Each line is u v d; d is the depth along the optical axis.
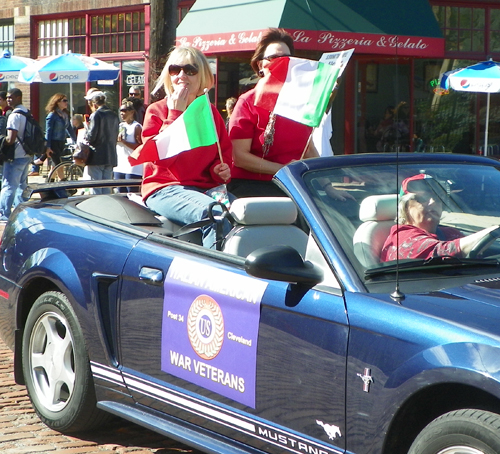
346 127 17.92
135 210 4.75
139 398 4.28
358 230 3.66
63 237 4.76
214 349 3.82
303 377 3.43
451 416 3.00
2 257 5.19
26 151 13.02
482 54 18.14
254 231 4.24
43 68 16.50
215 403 3.84
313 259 3.69
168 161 4.89
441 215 3.88
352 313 3.29
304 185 3.81
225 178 4.98
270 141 5.39
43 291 4.99
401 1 15.92
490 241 3.80
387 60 17.67
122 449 4.57
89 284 4.47
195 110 4.83
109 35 20.70
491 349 2.90
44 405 4.85
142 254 4.26
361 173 3.96
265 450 3.66
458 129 18.17
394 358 3.12
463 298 3.28
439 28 16.12
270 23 14.68
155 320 4.14
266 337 3.58
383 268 3.50
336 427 3.32
